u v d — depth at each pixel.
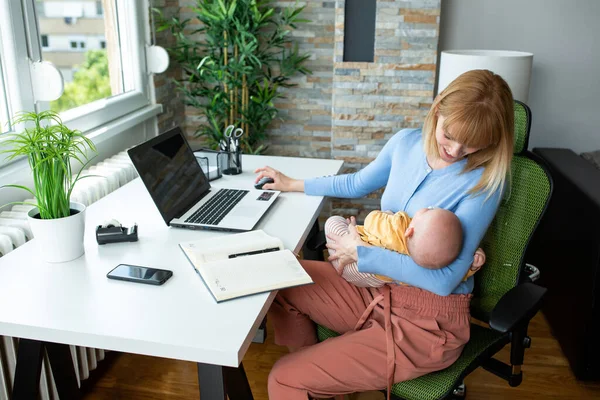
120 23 2.62
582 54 2.94
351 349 1.33
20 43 1.80
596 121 3.03
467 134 1.29
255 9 2.82
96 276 1.29
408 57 2.81
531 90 3.03
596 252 1.90
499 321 1.29
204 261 1.32
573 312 2.09
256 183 1.89
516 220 1.50
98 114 2.28
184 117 3.32
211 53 3.00
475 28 2.98
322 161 2.24
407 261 1.38
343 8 2.78
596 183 2.16
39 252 1.43
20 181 1.80
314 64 3.15
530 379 2.06
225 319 1.12
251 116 3.06
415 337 1.35
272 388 1.35
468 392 1.99
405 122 2.92
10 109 1.83
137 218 1.64
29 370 1.42
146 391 1.97
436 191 1.43
